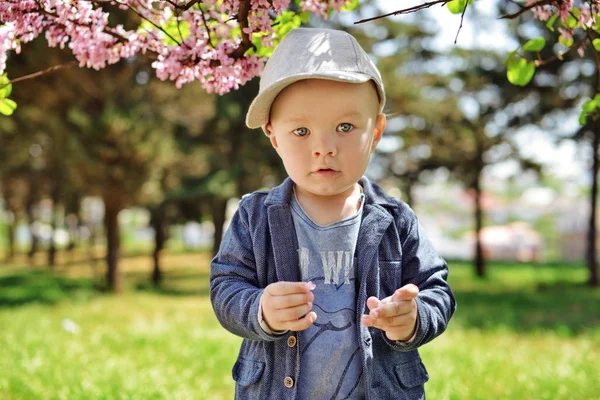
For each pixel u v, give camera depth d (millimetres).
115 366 5359
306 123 1731
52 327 8766
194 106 16578
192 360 5898
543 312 11820
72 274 25281
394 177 23125
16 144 16172
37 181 21891
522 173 20156
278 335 1689
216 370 5488
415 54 19703
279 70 1779
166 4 2408
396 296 1614
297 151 1760
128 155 14000
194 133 18234
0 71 2242
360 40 16750
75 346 6598
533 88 16703
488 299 14633
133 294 16156
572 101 16500
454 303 1949
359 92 1747
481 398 4414
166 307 13133
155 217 22109
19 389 4488
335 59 1750
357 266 1863
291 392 1777
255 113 1835
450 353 6375
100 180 14359
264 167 18547
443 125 20000
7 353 6074
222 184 17969
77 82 13859
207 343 6789
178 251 42719
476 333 8578
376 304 1609
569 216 43750
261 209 1956
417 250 1978
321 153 1726
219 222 21906
